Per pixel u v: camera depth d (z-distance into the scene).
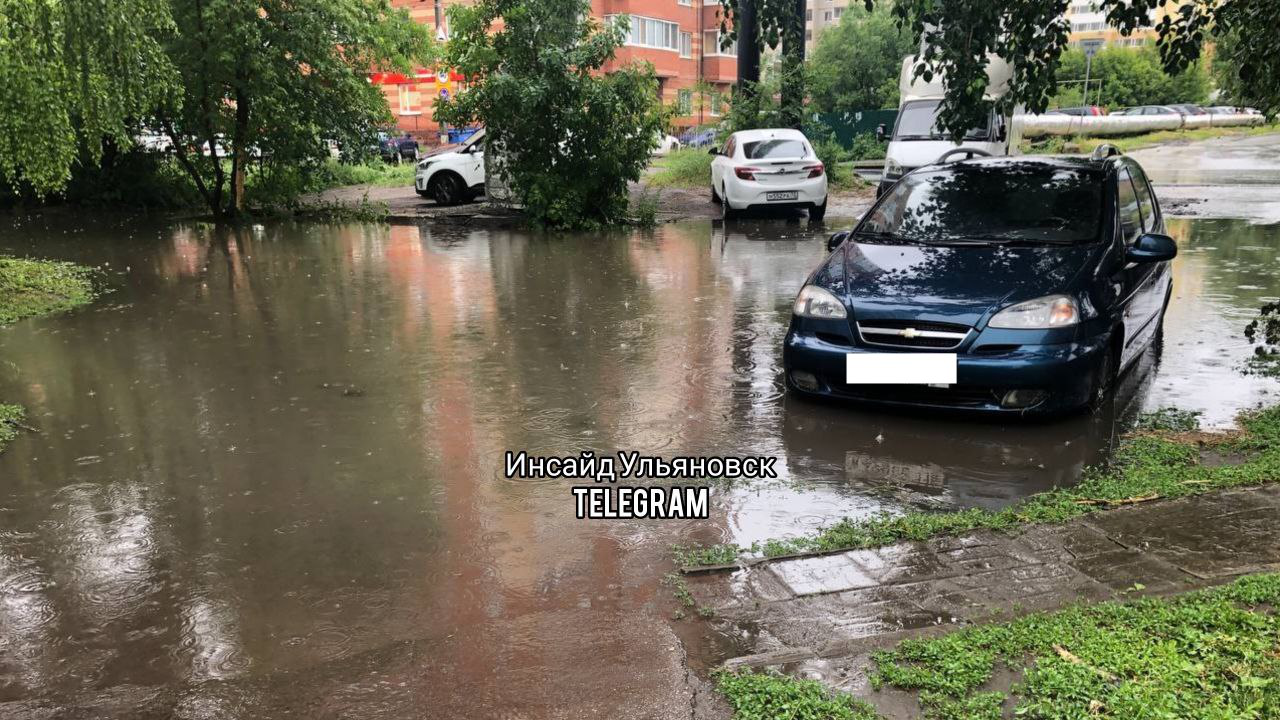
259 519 4.52
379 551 4.16
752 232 16.12
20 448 5.58
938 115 7.48
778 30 8.00
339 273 11.92
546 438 5.64
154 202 20.58
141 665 3.30
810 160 17.41
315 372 7.17
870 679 2.98
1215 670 2.87
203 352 7.84
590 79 16.66
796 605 3.58
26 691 3.15
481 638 3.42
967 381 5.50
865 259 6.33
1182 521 4.15
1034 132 41.12
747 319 8.89
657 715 2.91
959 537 4.12
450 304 9.80
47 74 9.21
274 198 19.48
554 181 16.38
